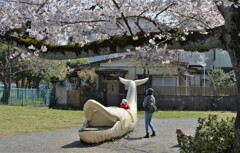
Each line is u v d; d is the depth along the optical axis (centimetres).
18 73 3700
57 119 2114
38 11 660
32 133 1580
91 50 692
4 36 721
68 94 3375
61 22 645
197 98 3102
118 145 1255
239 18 625
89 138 1259
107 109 1365
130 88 1741
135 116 1622
